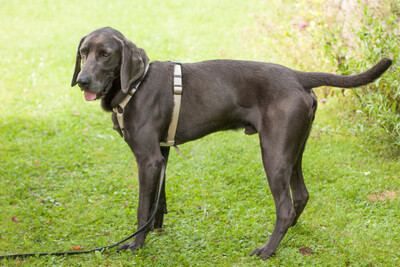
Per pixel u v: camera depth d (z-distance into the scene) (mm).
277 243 3473
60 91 8586
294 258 3457
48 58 10523
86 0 15492
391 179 4504
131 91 3480
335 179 4707
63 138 6500
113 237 3965
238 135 6141
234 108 3588
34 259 3592
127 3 14516
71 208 4574
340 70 5355
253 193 4605
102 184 5090
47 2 15656
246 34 9367
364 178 4582
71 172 5508
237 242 3748
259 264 3396
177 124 3645
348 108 5965
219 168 5230
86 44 3461
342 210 4109
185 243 3781
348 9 6297
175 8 13305
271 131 3426
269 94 3463
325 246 3588
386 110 4820
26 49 11297
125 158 5809
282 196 3459
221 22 11219
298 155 3701
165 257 3590
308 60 6703
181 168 5348
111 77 3486
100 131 6758
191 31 10805
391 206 4098
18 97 8375
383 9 5234
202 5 13125
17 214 4449
